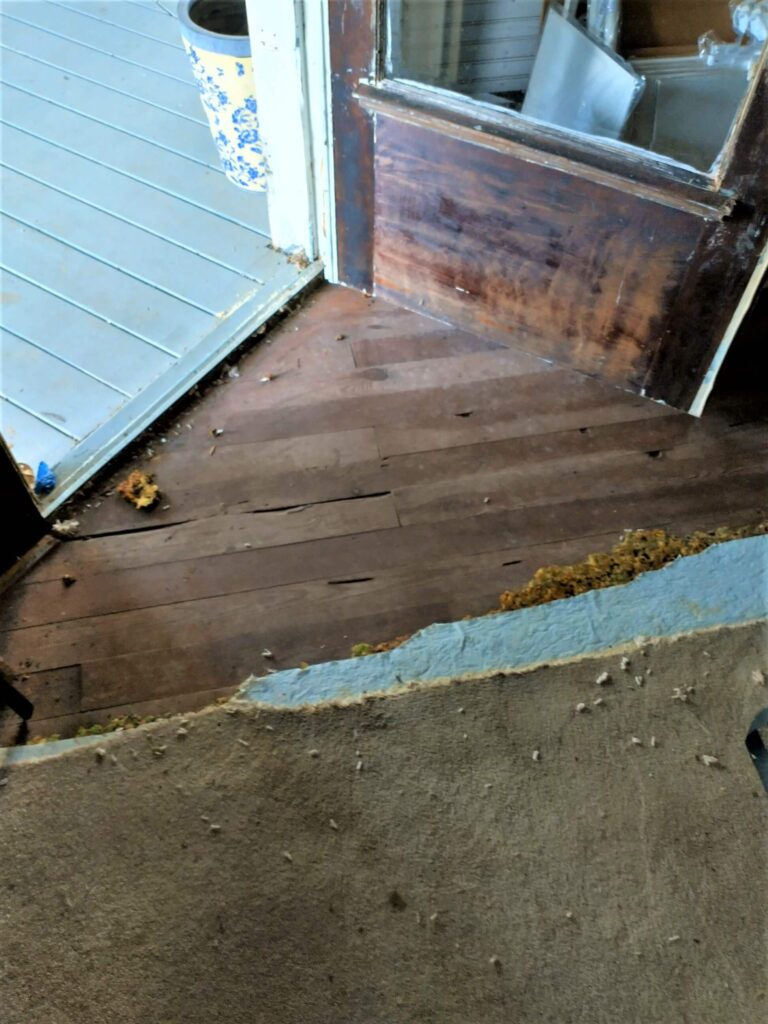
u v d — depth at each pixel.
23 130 2.32
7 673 1.37
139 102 2.41
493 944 1.13
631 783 1.27
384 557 1.53
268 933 1.13
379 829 1.22
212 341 1.83
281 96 1.67
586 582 1.49
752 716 1.33
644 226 1.48
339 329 1.89
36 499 1.57
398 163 1.65
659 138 1.46
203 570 1.50
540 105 1.59
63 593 1.47
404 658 1.39
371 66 1.53
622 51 1.45
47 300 1.92
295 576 1.50
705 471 1.65
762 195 1.34
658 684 1.36
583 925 1.15
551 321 1.74
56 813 1.22
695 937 1.14
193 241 2.05
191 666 1.39
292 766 1.27
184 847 1.19
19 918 1.14
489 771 1.27
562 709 1.33
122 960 1.11
